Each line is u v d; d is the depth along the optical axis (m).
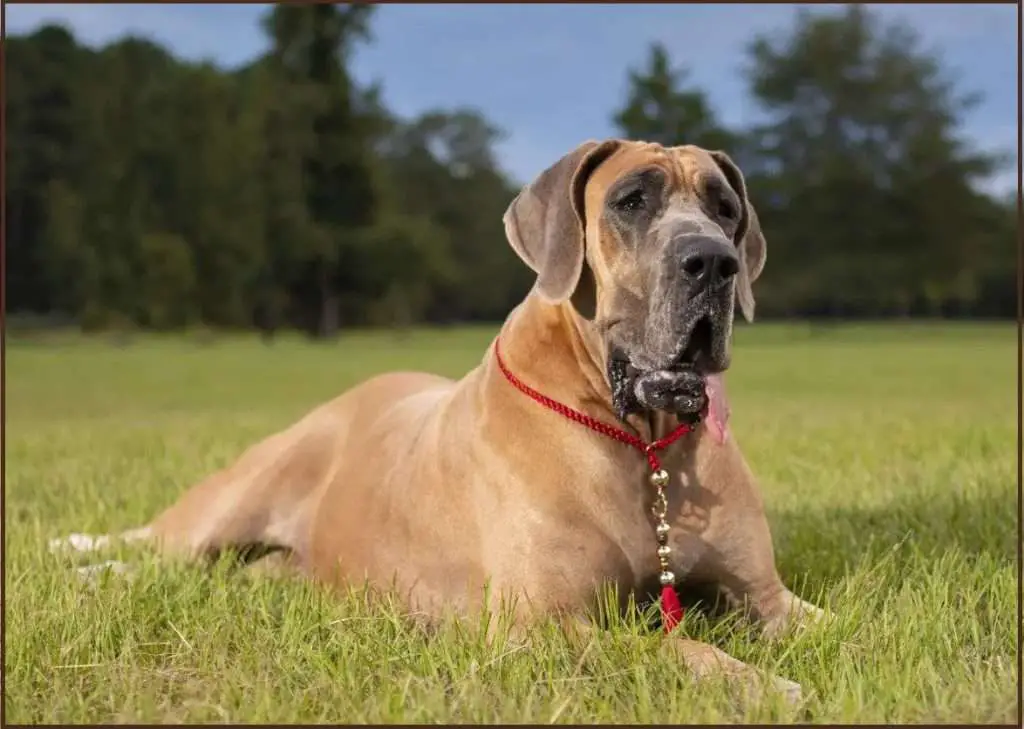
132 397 16.64
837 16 60.50
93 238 51.72
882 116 58.94
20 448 9.34
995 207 59.44
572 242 3.77
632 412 3.72
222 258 53.31
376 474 4.48
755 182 60.47
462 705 2.93
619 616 3.71
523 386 3.83
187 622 3.78
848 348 33.31
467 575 3.89
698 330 3.44
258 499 4.95
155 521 5.23
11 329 51.25
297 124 52.69
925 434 8.74
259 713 2.94
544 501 3.68
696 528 3.81
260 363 27.33
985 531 5.02
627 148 3.87
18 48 52.50
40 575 4.38
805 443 8.31
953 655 3.36
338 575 4.49
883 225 59.03
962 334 45.91
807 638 3.44
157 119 53.50
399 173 75.94
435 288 73.00
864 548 4.80
